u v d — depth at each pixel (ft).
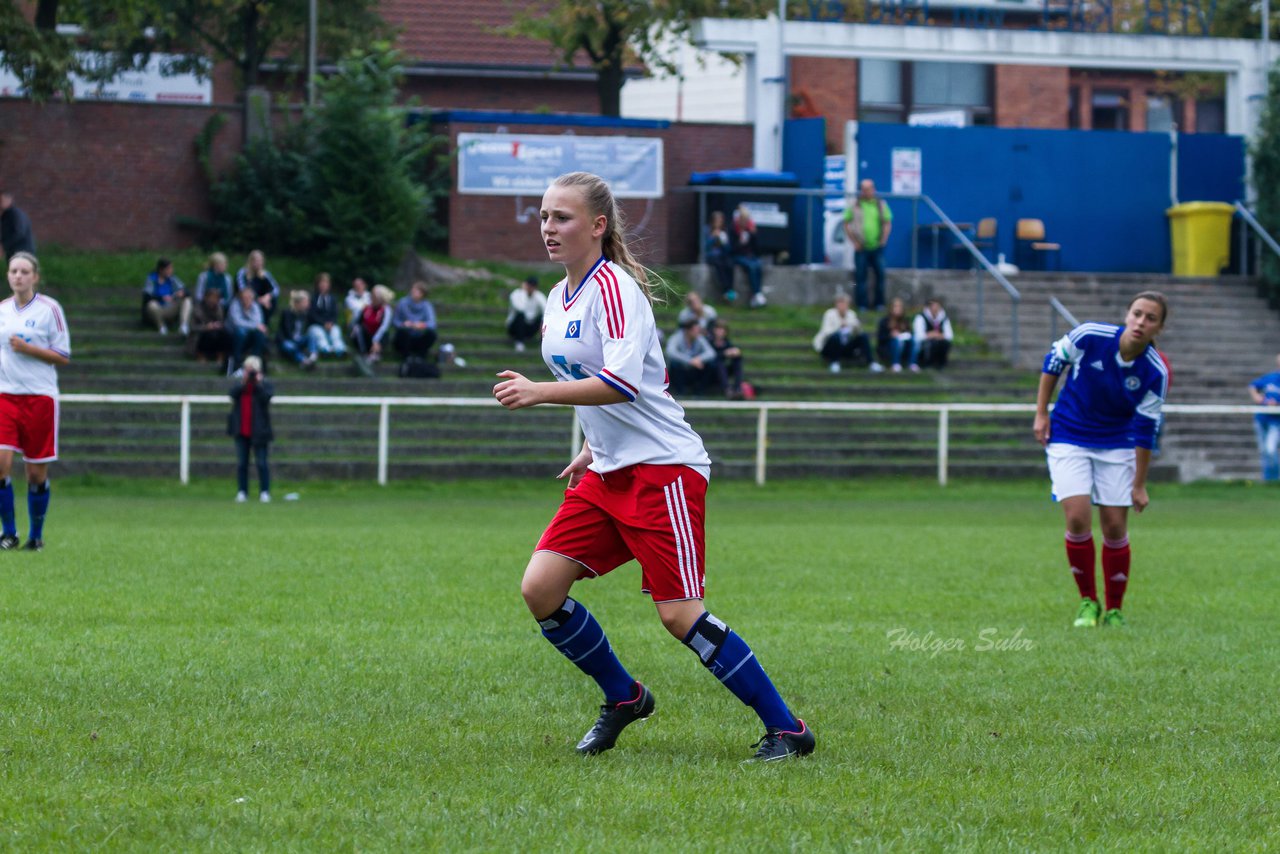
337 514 141.18
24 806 35.04
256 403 156.15
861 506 162.91
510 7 323.57
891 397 209.87
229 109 239.71
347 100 228.63
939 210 249.34
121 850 31.68
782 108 256.11
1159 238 269.03
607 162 247.09
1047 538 122.01
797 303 241.96
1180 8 274.77
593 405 39.96
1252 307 250.16
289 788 37.29
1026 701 51.78
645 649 62.80
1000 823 35.12
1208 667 59.77
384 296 201.98
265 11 276.00
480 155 242.99
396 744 43.06
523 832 33.50
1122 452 73.61
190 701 49.01
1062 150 265.34
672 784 38.52
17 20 209.15
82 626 65.51
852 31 255.70
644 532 41.32
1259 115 262.67
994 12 278.87
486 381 198.90
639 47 285.43
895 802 36.86
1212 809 36.73
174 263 228.43
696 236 254.47
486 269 239.09
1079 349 73.41
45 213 233.14
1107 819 35.68
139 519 130.62
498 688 52.90
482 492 171.63
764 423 180.55
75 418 182.70
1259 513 159.22
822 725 47.16
